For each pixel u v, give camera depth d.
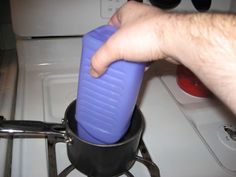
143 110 0.54
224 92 0.31
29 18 0.56
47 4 0.56
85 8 0.58
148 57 0.32
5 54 0.67
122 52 0.31
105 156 0.37
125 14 0.36
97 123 0.36
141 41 0.31
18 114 0.49
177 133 0.50
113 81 0.33
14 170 0.39
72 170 0.40
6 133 0.39
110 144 0.37
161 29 0.31
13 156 0.41
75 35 0.61
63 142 0.44
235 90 0.30
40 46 0.62
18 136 0.44
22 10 0.55
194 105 0.58
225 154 0.47
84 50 0.33
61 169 0.42
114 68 0.32
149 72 0.66
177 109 0.56
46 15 0.57
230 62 0.30
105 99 0.34
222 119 0.54
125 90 0.33
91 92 0.34
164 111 0.55
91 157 0.37
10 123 0.39
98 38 0.33
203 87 0.58
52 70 0.63
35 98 0.54
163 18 0.32
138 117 0.42
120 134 0.37
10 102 0.49
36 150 0.43
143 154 0.44
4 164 0.38
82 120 0.37
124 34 0.31
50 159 0.41
